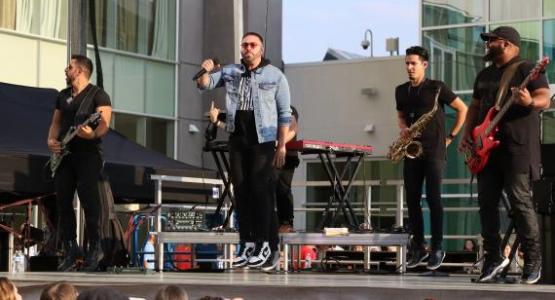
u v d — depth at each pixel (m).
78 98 7.90
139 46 18.56
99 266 8.01
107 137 12.38
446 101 7.82
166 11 19.05
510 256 6.92
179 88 19.19
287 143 8.92
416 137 7.77
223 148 9.06
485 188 6.25
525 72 6.10
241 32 9.59
